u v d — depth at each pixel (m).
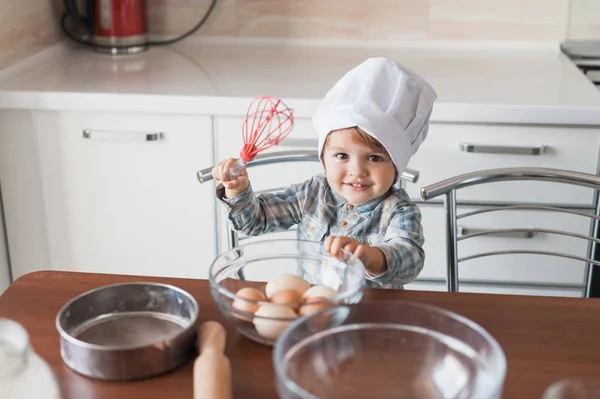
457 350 0.91
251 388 0.94
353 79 1.41
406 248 1.30
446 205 1.48
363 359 0.93
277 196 1.55
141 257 2.15
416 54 2.49
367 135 1.38
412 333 0.94
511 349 1.04
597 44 2.52
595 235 2.02
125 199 2.09
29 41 2.26
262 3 2.57
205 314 1.12
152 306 1.07
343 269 1.14
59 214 2.12
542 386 0.95
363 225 1.46
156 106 1.97
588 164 1.96
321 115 1.44
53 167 2.07
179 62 2.37
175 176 2.05
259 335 1.01
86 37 2.54
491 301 1.18
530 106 1.90
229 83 2.10
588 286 2.03
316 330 0.92
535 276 2.09
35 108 2.00
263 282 1.19
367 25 2.56
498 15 2.51
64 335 0.96
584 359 1.02
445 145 1.97
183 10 2.60
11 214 2.13
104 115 2.00
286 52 2.52
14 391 0.84
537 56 2.46
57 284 1.22
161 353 0.95
